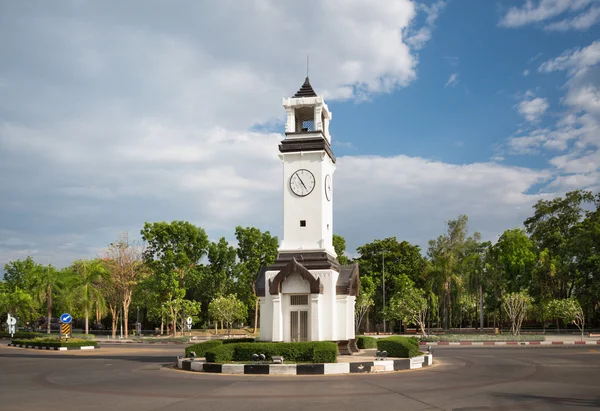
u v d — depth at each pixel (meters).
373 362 26.95
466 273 79.62
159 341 63.03
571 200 84.19
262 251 81.75
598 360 33.69
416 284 88.31
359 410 15.98
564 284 76.44
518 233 82.00
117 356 40.44
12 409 16.55
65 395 19.41
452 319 90.44
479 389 20.44
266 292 34.88
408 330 83.75
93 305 68.75
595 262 70.56
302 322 33.75
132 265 71.88
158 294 77.75
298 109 38.47
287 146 36.44
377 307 87.50
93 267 68.44
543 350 44.06
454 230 83.94
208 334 79.94
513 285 79.75
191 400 18.03
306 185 36.12
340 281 35.22
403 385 21.69
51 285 69.12
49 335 63.78
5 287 95.06
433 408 16.34
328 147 37.75
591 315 75.56
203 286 84.00
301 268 33.53
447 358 35.81
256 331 81.69
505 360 33.97
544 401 17.56
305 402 17.48
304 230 35.75
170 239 78.00
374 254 89.38
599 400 17.80
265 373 25.97
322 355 27.14
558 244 81.88
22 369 29.86
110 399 18.39
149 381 23.47
